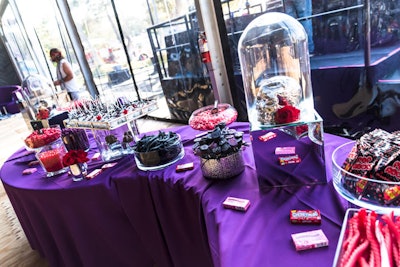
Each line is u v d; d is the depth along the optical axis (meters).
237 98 2.62
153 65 3.92
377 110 2.00
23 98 2.25
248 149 1.29
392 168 0.69
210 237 0.85
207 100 3.43
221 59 2.53
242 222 0.81
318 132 0.85
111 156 1.54
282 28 1.16
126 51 4.14
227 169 1.04
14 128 5.51
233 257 0.69
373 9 1.80
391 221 0.57
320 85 2.22
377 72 1.91
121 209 1.33
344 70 2.05
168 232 1.25
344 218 0.68
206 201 0.97
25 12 5.93
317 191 0.87
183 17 3.19
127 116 1.43
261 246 0.70
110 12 4.01
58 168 1.49
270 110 0.91
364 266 0.49
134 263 1.41
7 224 2.44
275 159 0.91
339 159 0.93
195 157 1.31
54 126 1.83
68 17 4.62
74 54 5.05
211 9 2.39
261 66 1.18
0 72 8.46
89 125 1.45
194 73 3.41
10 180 1.57
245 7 2.35
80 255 1.43
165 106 4.15
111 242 1.36
